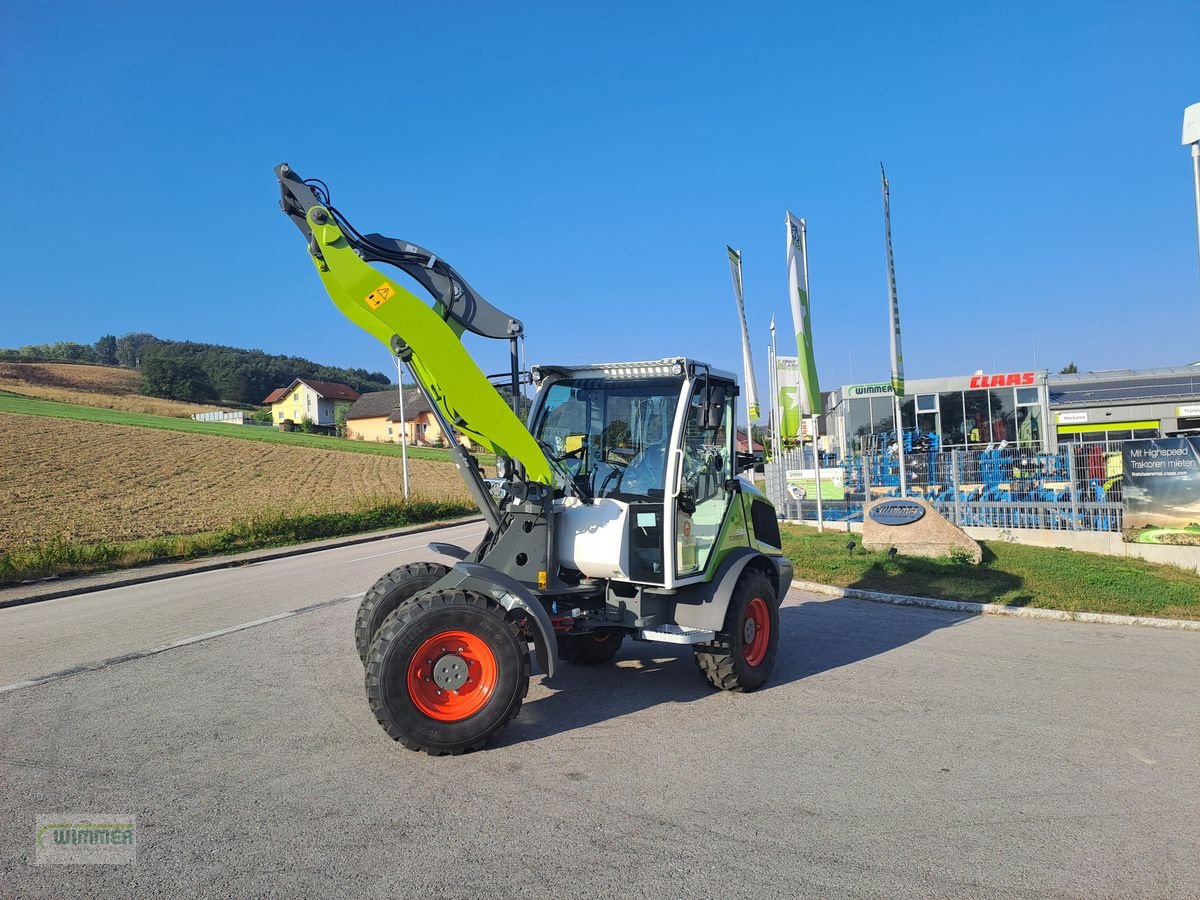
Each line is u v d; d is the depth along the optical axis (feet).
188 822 12.99
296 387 330.34
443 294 18.85
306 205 17.01
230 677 22.29
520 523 18.34
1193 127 33.12
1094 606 29.86
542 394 21.04
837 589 34.88
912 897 10.63
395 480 134.41
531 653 24.25
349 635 27.86
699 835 12.43
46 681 22.35
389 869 11.40
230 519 83.10
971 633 27.09
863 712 18.65
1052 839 12.32
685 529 19.35
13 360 351.67
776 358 67.51
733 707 19.13
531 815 13.15
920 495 54.03
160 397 337.72
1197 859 11.68
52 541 55.57
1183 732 17.13
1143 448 40.24
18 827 12.90
